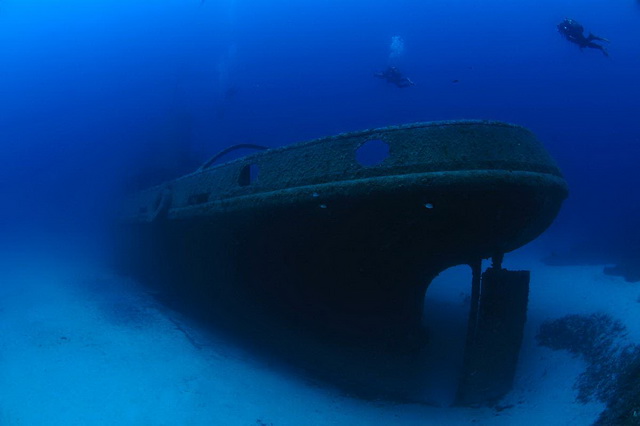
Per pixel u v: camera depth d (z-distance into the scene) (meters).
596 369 3.89
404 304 5.16
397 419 3.92
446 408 4.22
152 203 7.73
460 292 8.55
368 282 5.02
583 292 6.38
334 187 4.26
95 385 4.22
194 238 6.63
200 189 6.17
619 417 2.96
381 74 10.58
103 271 10.42
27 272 10.16
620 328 4.28
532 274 9.05
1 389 4.14
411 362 5.20
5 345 5.17
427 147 4.05
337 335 5.38
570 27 6.55
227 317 6.59
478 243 4.42
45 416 3.69
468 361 4.52
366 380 4.94
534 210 4.22
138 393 4.09
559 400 3.78
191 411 3.83
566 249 14.09
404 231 4.38
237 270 5.92
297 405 4.10
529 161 4.11
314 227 4.66
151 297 7.70
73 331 5.67
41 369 4.52
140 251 9.53
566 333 5.00
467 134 4.04
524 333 5.46
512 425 3.60
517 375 4.58
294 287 5.43
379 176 4.10
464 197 3.95
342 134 4.46
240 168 5.42
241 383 4.43
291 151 4.84
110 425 3.59
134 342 5.36
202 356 5.02
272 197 4.73
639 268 7.09
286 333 5.70
